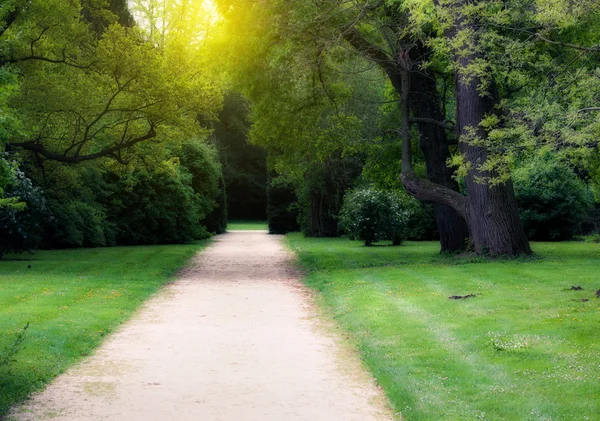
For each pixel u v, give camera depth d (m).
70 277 15.51
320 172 38.31
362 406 5.90
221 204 47.69
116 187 31.98
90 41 21.17
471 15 12.50
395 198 28.28
